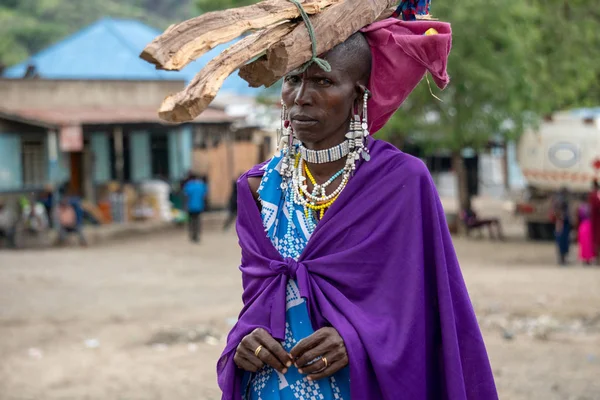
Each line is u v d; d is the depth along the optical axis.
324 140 3.07
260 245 3.11
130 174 31.42
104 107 30.94
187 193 26.05
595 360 9.12
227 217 32.47
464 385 2.95
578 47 28.73
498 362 9.17
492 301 12.88
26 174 27.31
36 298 14.62
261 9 2.76
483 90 22.75
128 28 40.75
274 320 2.95
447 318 2.95
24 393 8.36
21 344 10.73
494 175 42.31
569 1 29.59
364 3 2.98
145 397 8.14
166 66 2.52
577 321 11.30
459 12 21.94
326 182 3.09
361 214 2.97
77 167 30.23
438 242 2.98
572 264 19.67
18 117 26.53
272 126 29.67
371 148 3.08
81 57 37.06
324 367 2.83
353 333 2.86
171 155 32.34
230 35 2.66
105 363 9.64
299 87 3.01
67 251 24.05
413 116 23.30
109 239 27.20
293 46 2.80
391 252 2.96
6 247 25.62
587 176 24.66
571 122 25.16
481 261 20.42
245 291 3.16
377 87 3.09
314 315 2.96
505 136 24.23
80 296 14.80
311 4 2.86
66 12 66.12
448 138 23.69
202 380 8.77
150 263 20.33
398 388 2.85
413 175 2.99
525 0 25.83
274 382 3.01
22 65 37.78
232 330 3.08
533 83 24.05
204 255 22.28
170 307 13.33
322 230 2.99
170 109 2.62
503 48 23.39
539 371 8.71
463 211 27.19
